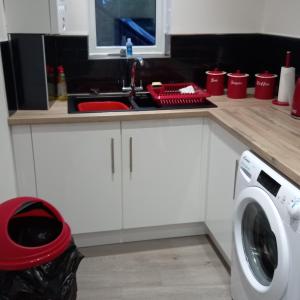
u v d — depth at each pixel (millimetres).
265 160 1814
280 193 1573
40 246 1602
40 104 2477
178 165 2600
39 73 2416
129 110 2486
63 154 2432
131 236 2781
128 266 2531
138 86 2961
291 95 2570
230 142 2209
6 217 1590
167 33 2980
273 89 2789
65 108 2535
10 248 1532
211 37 2951
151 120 2455
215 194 2506
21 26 2297
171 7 2834
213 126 2463
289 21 2625
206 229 2863
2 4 2209
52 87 2695
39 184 2475
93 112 2434
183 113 2455
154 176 2594
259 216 1939
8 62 2318
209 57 2996
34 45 2363
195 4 2857
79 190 2533
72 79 2863
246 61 3062
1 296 1536
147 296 2268
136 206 2645
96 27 3016
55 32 2316
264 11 2961
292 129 2084
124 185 2574
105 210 2613
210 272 2477
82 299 2238
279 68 2799
